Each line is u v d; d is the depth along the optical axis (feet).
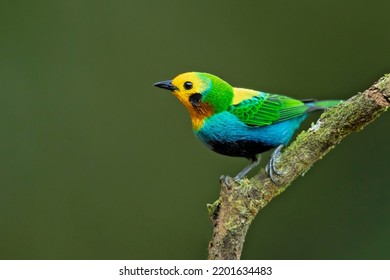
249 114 29.22
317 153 23.43
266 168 23.34
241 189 22.98
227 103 29.09
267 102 29.76
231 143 29.63
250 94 29.91
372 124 42.34
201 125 29.48
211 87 28.89
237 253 22.77
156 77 46.11
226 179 23.43
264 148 30.22
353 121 22.81
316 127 23.38
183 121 45.11
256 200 23.02
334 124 23.04
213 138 29.55
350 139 42.42
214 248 22.88
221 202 23.15
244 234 22.89
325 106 31.42
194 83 28.89
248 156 30.48
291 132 31.01
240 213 22.76
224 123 29.09
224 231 22.76
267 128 29.76
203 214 43.45
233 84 46.29
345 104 22.98
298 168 23.35
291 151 23.44
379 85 22.38
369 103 22.43
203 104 28.96
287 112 30.19
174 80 29.27
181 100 29.37
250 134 29.48
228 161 43.68
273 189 23.27
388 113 41.96
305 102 31.89
